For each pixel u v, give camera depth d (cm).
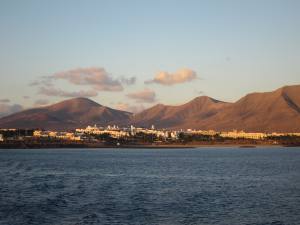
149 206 6812
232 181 10750
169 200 7438
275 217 6003
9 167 15825
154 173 13200
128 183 10200
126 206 6800
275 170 14450
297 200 7456
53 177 11788
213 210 6494
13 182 10388
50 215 6062
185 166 16612
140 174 12812
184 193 8369
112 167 15975
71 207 6694
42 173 13162
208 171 14050
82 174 12800
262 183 10275
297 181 10719
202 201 7338
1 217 5925
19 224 5525
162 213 6247
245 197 7825
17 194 8156
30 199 7506
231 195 8088
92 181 10662
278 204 7038
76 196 7888
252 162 19362
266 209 6581
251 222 5694
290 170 14425
